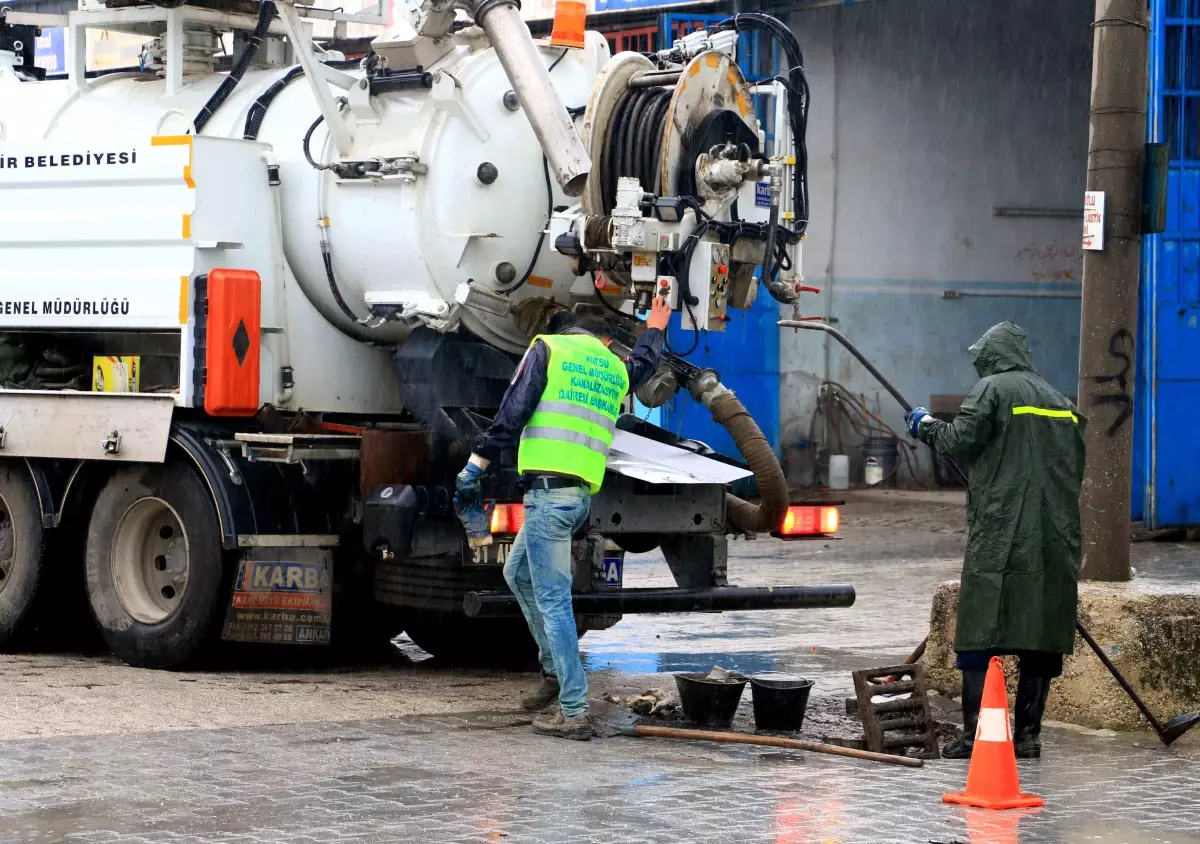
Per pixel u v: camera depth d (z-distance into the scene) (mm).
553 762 17469
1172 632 20594
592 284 23641
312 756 17547
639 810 15250
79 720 19484
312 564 22875
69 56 26672
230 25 25938
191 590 23109
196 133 24766
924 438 19094
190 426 23234
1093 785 17094
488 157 22719
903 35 60656
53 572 25328
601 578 21219
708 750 18391
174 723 19391
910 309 61344
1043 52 62062
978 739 16031
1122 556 22391
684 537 22609
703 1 49844
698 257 21453
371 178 22844
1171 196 44688
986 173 61938
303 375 24156
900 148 61000
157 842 13883
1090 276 22688
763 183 23047
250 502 22625
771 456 22078
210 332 22875
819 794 16172
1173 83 44594
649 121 22031
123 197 23828
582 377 19250
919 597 33812
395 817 14844
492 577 22797
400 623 25812
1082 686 20656
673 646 27344
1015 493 18156
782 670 24766
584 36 24141
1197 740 19859
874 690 18594
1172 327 44844
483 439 19188
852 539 45219
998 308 62312
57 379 25469
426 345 22812
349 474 23188
